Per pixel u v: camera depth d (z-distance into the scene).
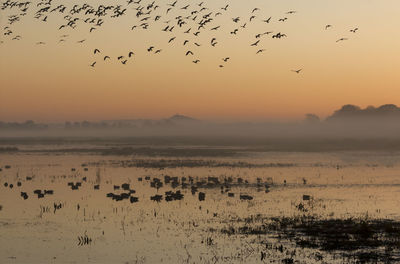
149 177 65.31
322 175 68.69
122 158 104.88
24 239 32.62
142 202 46.41
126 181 63.62
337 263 27.00
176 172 74.69
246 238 32.34
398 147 150.75
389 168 78.88
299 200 46.94
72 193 52.62
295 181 61.84
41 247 30.64
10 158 105.06
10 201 47.16
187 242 31.53
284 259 27.80
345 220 37.28
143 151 131.88
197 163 90.38
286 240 31.77
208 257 28.39
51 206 44.38
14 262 27.61
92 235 33.59
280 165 85.12
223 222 37.19
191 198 48.66
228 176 68.19
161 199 47.94
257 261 27.55
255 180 63.09
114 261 27.80
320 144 179.50
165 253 29.17
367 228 33.56
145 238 32.62
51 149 146.50
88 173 73.44
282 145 171.12
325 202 45.75
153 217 39.25
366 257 28.00
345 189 54.53
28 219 38.72
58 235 33.59
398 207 42.91
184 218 38.72
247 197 47.69
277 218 38.38
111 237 33.03
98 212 41.38
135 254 29.08
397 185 57.62
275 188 55.59
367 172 72.56
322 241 31.39
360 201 46.19
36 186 58.59
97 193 52.62
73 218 38.97
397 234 32.88
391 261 27.19
